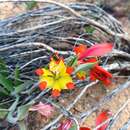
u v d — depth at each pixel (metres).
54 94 0.25
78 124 0.24
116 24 0.31
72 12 0.28
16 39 0.29
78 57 0.26
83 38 0.31
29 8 0.34
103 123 0.25
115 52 0.29
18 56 0.29
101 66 0.29
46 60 0.29
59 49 0.30
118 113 0.27
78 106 0.28
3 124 0.26
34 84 0.27
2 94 0.27
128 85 0.29
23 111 0.24
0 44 0.29
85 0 0.36
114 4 0.35
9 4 0.35
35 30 0.30
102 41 0.31
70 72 0.25
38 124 0.27
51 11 0.31
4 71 0.27
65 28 0.31
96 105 0.27
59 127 0.25
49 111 0.25
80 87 0.29
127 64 0.30
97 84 0.30
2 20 0.32
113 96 0.28
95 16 0.31
